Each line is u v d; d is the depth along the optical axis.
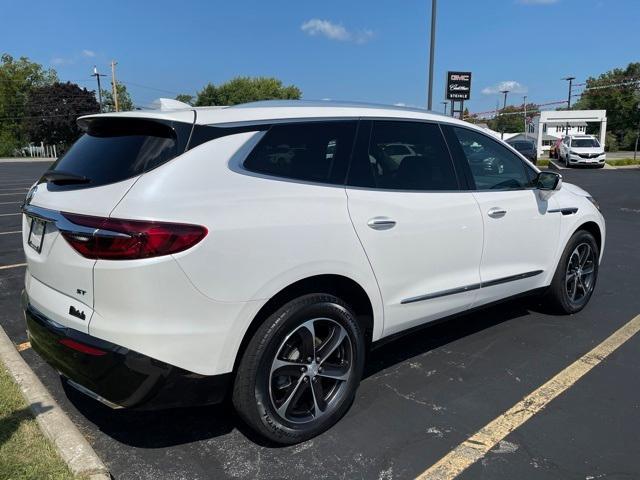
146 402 2.58
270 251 2.72
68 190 2.78
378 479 2.73
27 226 3.17
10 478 2.54
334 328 3.07
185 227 2.48
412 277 3.45
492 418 3.30
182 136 2.66
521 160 4.45
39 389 3.41
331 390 3.15
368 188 3.24
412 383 3.75
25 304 3.14
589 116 45.44
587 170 29.41
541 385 3.72
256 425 2.83
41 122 73.50
